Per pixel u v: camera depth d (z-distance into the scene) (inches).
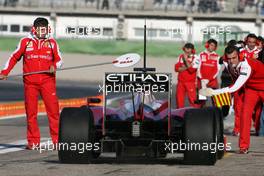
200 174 823.1
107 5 5064.0
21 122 1704.0
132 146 900.0
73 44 4692.4
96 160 972.6
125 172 837.8
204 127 882.1
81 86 3752.5
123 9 5044.3
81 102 2385.6
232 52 1069.8
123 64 1051.9
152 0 5012.3
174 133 943.7
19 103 2001.7
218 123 958.4
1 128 1537.9
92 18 5073.8
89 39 4675.2
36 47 1135.0
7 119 1790.1
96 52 4675.2
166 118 927.0
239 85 1040.8
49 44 1135.6
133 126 887.1
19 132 1441.9
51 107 1144.2
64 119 892.0
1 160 974.4
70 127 887.1
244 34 4790.8
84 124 887.1
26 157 1015.0
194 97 1753.2
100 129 939.3
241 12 5014.8
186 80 1752.0
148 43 4616.1
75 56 4687.5
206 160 892.0
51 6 5093.5
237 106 1439.5
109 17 5054.1
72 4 5088.6
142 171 847.7
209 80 1750.7
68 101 2299.5
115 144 899.4
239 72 1069.8
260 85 1087.0
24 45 1135.6
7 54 4751.5
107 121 924.0
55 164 911.7
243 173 836.6
